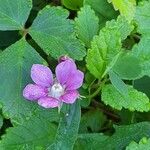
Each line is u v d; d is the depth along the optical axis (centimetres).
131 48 15
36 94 12
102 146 14
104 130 15
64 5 15
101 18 15
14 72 13
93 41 13
